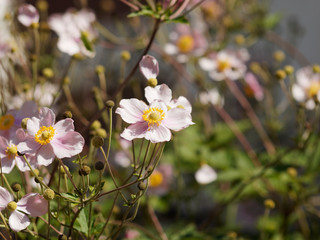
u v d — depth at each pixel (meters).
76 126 0.94
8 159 0.69
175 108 0.69
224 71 1.22
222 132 1.21
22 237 0.74
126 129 0.69
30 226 0.74
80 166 0.69
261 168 1.03
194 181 1.23
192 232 0.94
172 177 1.19
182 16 0.79
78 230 0.72
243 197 1.10
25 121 0.68
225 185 1.22
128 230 0.93
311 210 1.07
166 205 1.17
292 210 1.09
